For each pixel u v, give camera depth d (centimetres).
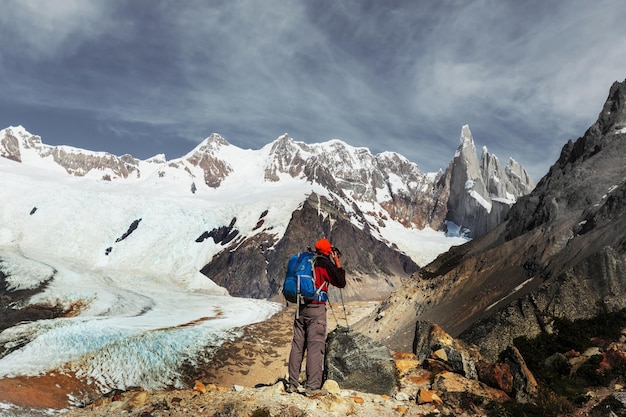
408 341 4175
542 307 1603
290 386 738
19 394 5206
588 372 996
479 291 4228
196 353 6938
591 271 1611
